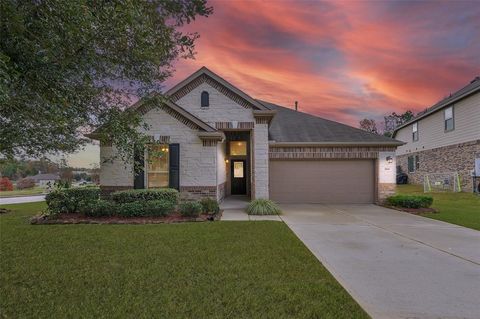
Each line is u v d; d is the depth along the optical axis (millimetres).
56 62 3459
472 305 3492
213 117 12641
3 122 4113
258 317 3154
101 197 11219
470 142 16969
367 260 5191
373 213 10664
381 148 13352
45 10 3055
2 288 3924
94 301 3527
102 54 4039
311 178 13773
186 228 7723
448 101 18641
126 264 4859
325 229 7820
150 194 9828
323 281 4156
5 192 23672
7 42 3119
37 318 3131
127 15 3514
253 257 5207
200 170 11398
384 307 3434
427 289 3951
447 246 6137
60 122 3848
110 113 4766
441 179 20078
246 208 10906
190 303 3467
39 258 5180
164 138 11344
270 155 13531
